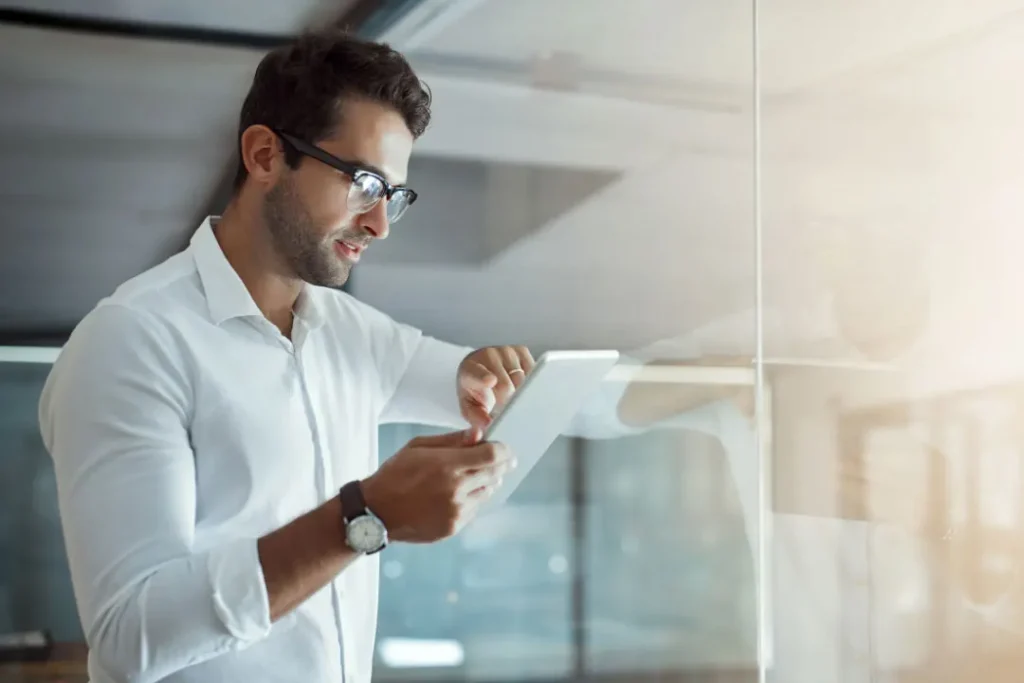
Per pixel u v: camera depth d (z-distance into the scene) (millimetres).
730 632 2035
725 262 1937
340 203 917
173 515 802
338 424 1028
